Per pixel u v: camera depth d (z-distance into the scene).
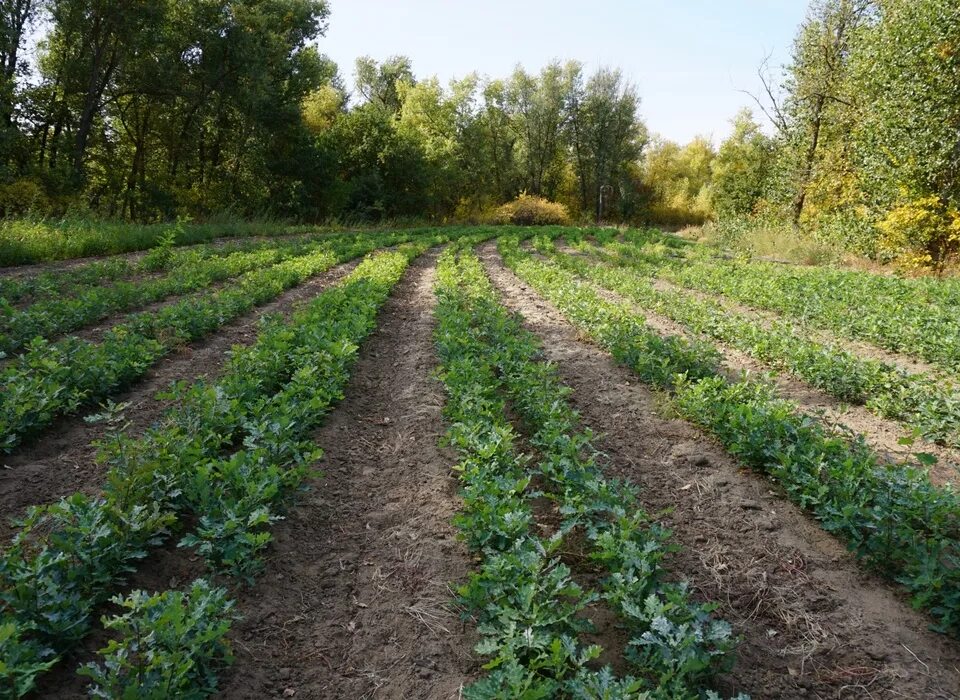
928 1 19.72
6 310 9.52
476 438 6.09
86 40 28.88
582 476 5.42
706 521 5.57
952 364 10.15
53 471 5.96
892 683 3.82
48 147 30.47
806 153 30.91
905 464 6.39
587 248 28.59
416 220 48.75
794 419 6.45
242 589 4.48
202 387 7.07
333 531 5.37
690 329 12.21
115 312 11.87
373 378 9.36
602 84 61.59
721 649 3.72
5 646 3.29
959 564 4.40
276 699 3.65
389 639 4.16
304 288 15.98
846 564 4.96
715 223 38.62
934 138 20.12
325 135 49.47
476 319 11.91
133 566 4.52
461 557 4.98
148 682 3.23
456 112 62.62
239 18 35.16
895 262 22.50
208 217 34.06
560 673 3.45
